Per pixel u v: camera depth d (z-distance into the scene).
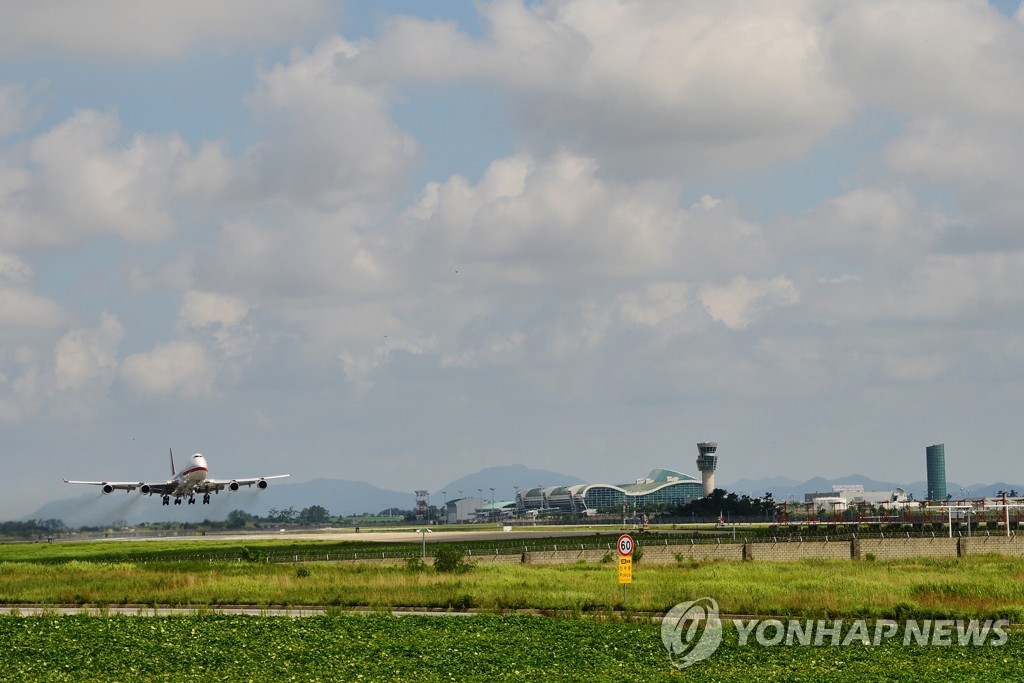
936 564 155.38
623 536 107.31
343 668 71.00
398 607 112.06
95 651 76.81
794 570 145.75
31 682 65.25
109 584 133.38
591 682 66.69
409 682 66.69
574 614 102.00
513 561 175.12
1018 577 130.25
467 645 80.88
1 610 112.75
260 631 87.88
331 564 170.38
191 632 86.75
